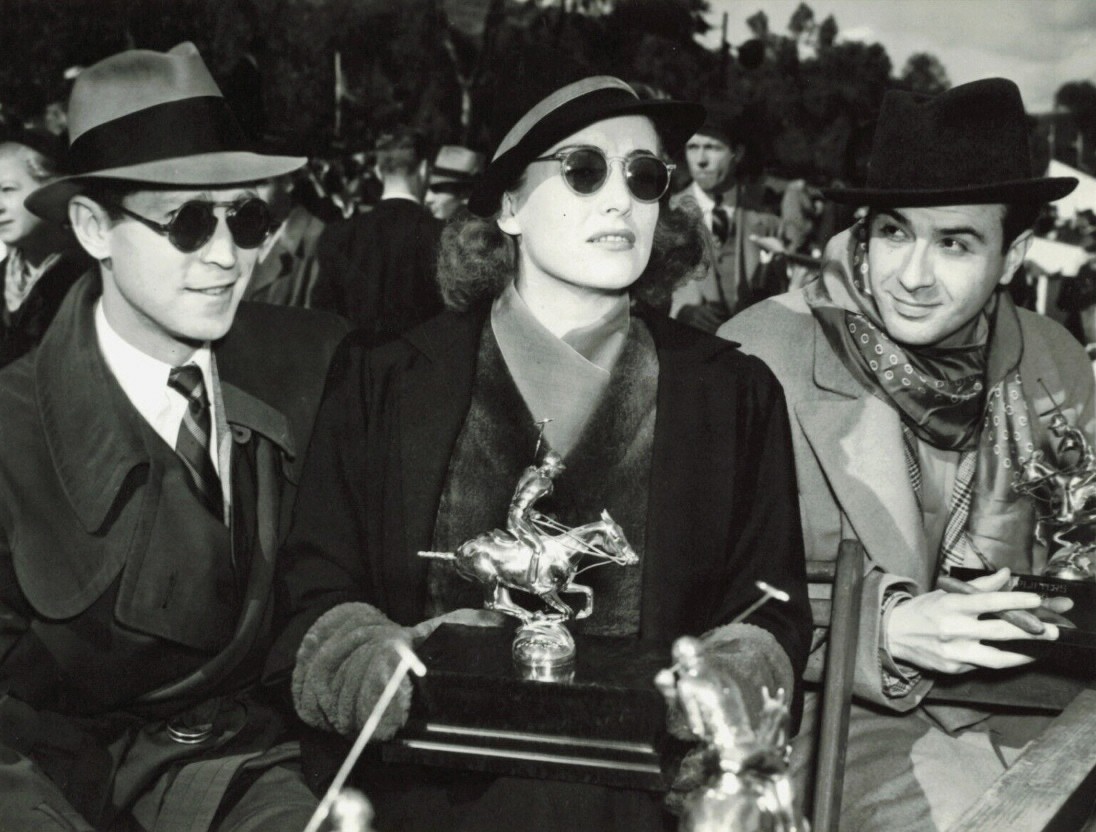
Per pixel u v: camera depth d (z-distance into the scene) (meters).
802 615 2.29
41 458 2.41
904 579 2.51
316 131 5.48
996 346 2.87
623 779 1.84
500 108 2.32
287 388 2.59
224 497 2.48
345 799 1.48
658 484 2.29
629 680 1.88
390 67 5.48
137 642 2.39
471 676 1.89
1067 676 2.53
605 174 2.18
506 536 2.01
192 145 2.33
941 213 2.58
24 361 2.50
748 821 1.50
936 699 2.66
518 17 5.64
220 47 5.26
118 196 2.29
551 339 2.32
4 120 4.77
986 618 2.42
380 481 2.37
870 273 2.73
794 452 2.72
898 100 2.70
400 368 2.41
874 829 2.47
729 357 2.45
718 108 5.80
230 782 2.37
